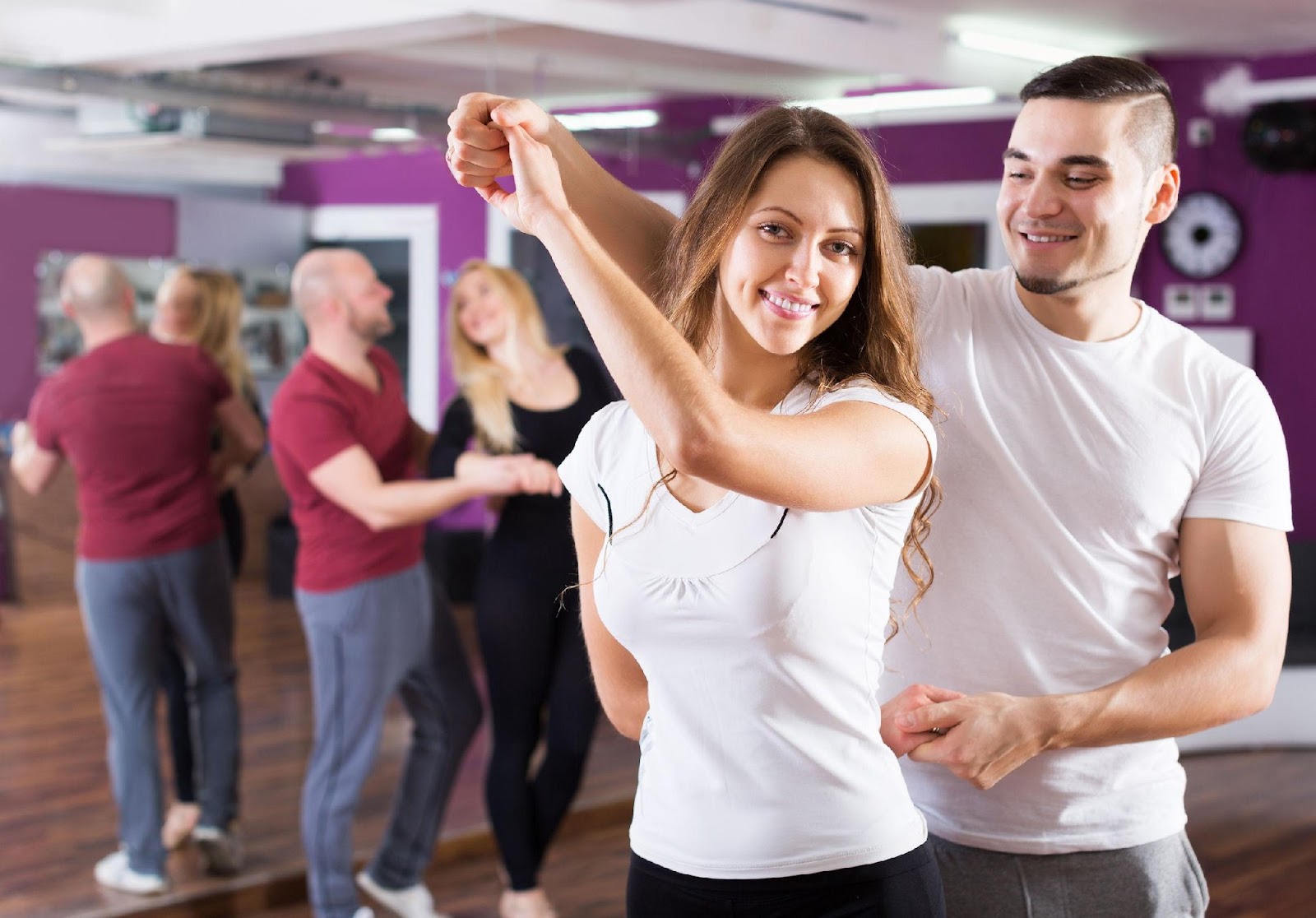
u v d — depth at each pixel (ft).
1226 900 13.51
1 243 20.31
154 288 19.89
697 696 5.04
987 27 17.25
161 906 12.26
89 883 12.59
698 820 5.08
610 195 5.90
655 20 14.40
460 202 16.39
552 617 11.75
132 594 12.56
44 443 12.82
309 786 11.84
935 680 6.23
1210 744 18.61
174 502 12.74
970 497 6.13
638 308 4.25
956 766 5.40
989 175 16.53
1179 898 6.40
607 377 12.18
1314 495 21.26
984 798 6.23
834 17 15.72
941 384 6.19
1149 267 21.86
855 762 5.05
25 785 15.33
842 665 4.98
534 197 4.45
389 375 12.06
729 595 4.89
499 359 11.71
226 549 13.33
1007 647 6.13
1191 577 6.14
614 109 14.61
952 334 6.25
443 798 12.35
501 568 11.78
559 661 11.87
